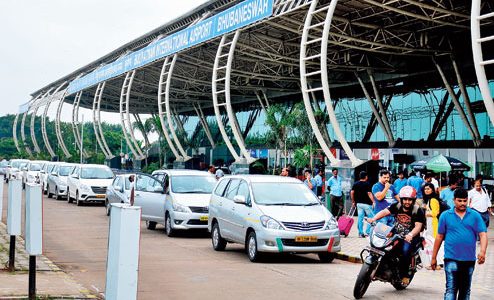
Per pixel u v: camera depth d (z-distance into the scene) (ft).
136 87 234.17
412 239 30.99
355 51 150.61
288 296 30.25
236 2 133.28
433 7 102.22
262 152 180.96
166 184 61.77
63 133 430.61
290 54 152.97
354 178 91.66
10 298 25.43
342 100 174.40
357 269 40.47
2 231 53.42
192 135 267.39
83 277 34.76
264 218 41.88
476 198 55.72
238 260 43.60
